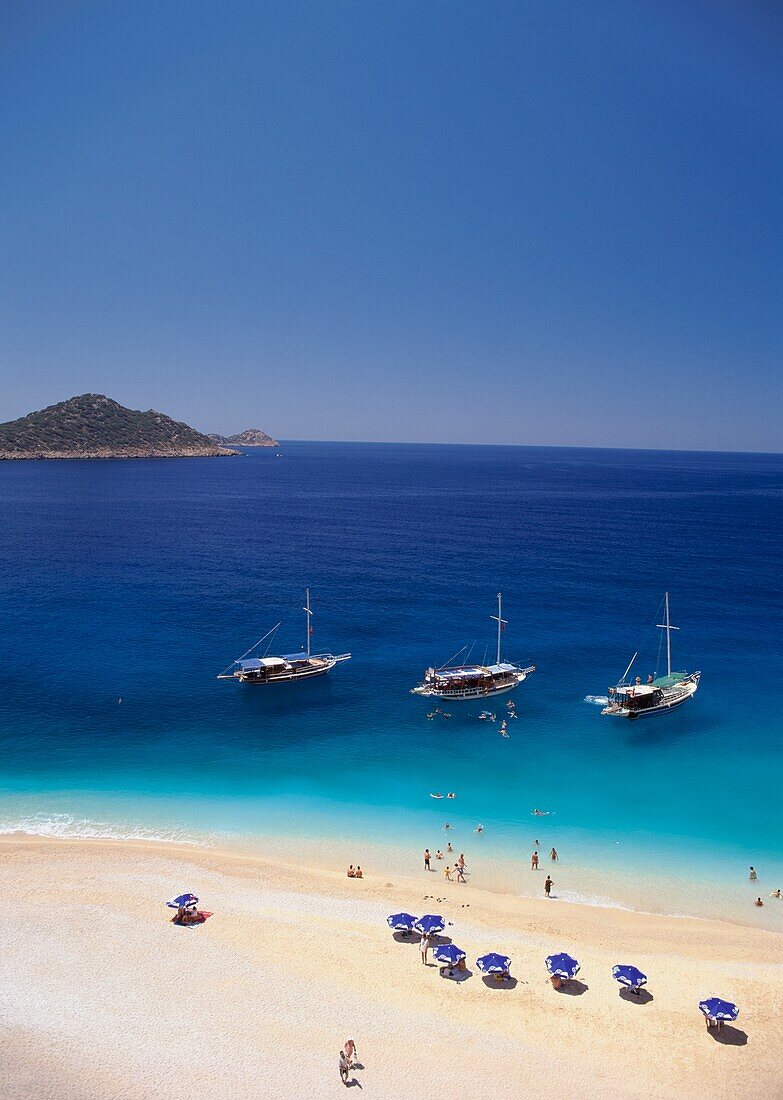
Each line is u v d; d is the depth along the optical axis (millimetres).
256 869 45219
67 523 196250
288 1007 32438
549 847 49500
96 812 52531
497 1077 28938
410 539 180875
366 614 106812
